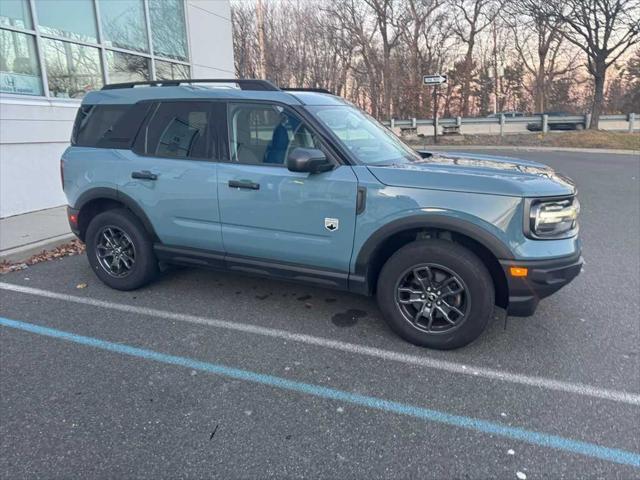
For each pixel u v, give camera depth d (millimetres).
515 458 2289
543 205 2996
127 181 4160
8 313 3979
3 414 2623
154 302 4215
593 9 21500
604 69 22734
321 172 3377
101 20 8727
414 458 2297
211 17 12094
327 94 4238
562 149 19375
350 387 2904
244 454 2322
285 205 3518
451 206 3062
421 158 4008
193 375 3035
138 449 2352
